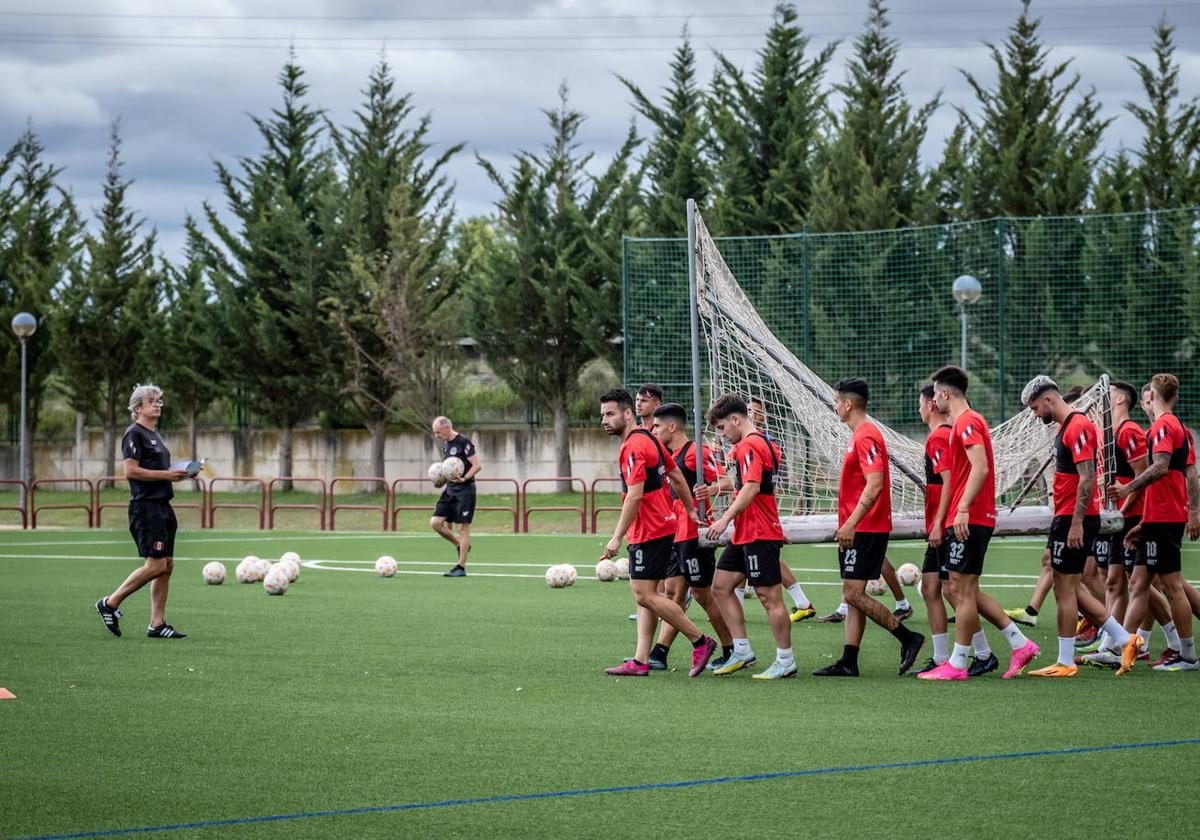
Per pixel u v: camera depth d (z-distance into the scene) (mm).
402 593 21516
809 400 19797
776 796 8266
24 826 7629
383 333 49531
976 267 35781
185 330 54281
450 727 10477
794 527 17828
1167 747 9688
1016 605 19453
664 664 13750
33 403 57844
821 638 16359
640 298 39375
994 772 8883
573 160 49000
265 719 10820
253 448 54844
